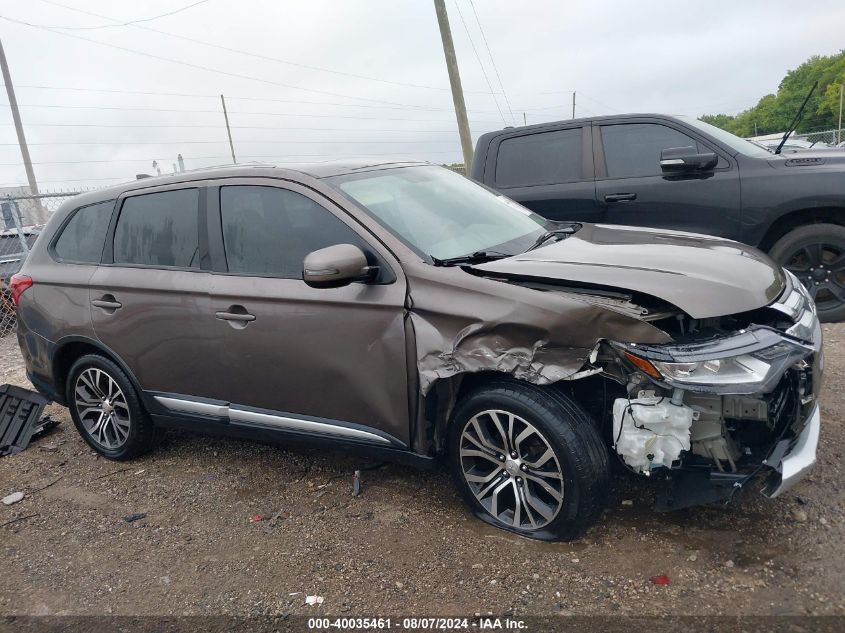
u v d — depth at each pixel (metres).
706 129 6.06
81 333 4.37
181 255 3.96
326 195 3.51
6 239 9.17
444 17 14.36
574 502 2.95
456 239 3.55
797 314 3.06
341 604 2.90
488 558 3.07
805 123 88.38
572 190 6.36
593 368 2.78
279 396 3.66
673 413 2.72
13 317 9.12
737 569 2.82
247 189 3.78
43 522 3.90
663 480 3.02
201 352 3.86
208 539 3.53
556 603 2.74
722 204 5.82
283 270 3.58
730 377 2.66
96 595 3.16
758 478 2.95
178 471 4.36
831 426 3.91
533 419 2.96
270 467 4.26
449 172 4.49
